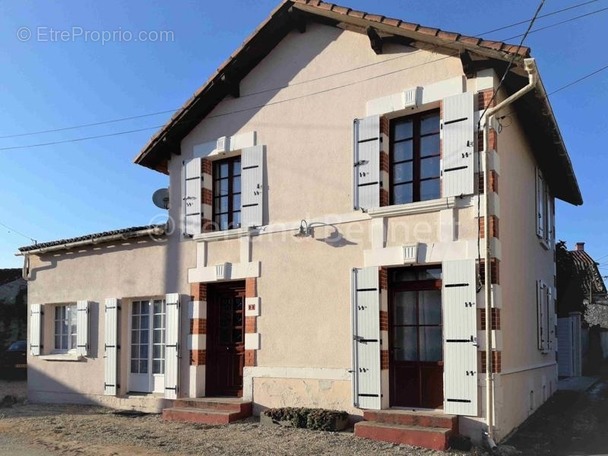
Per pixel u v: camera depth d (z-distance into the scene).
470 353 7.69
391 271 8.93
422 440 7.49
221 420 9.41
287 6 9.90
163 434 8.87
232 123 10.85
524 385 9.38
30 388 13.34
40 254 13.70
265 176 10.30
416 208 8.45
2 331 22.89
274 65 10.48
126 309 12.05
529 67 7.51
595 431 8.71
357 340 8.68
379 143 8.95
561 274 16.88
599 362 20.03
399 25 8.67
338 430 8.51
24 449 8.16
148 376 11.57
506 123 8.85
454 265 7.98
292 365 9.51
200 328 10.77
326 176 9.57
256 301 10.03
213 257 10.78
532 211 10.70
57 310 13.60
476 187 8.01
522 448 7.65
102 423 10.04
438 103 8.58
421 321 8.64
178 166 11.59
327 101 9.74
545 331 11.40
